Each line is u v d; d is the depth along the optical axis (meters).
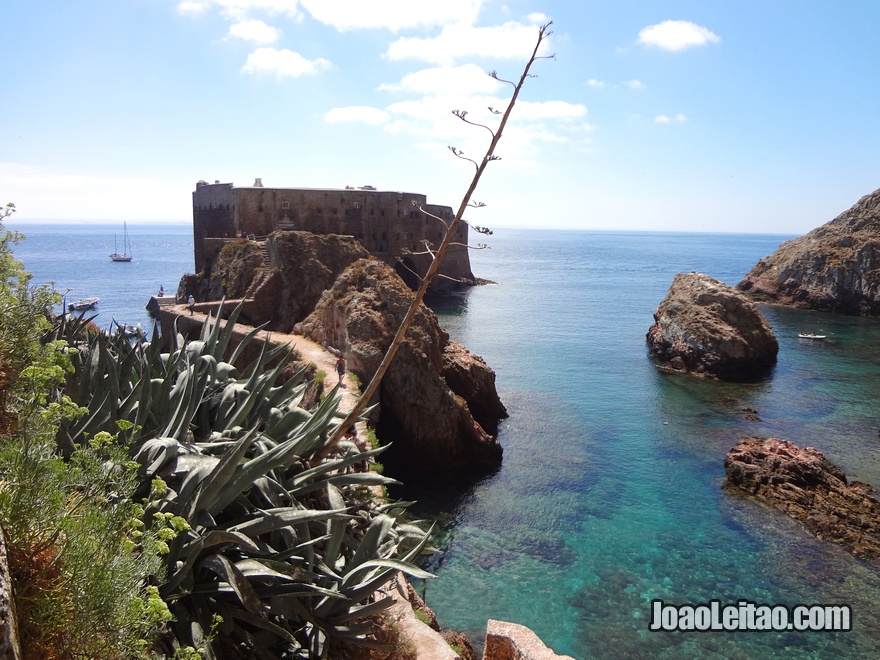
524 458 36.41
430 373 35.00
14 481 5.85
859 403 48.12
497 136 12.12
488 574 24.31
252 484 11.31
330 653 11.00
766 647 20.16
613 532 27.53
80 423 11.23
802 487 30.69
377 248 94.50
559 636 20.77
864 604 22.36
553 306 107.19
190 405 12.59
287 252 59.38
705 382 55.03
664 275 181.75
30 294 8.48
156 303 91.69
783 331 81.81
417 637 12.52
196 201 95.31
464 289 126.44
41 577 5.59
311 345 40.75
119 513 6.78
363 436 23.94
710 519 28.64
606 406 47.19
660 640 20.53
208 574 10.12
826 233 107.19
